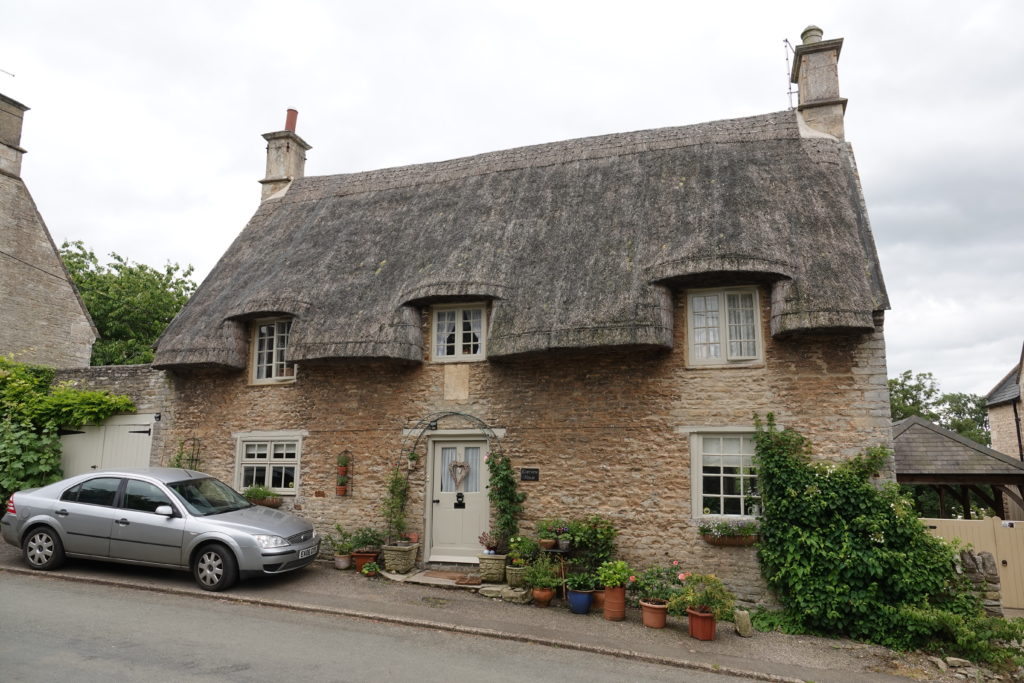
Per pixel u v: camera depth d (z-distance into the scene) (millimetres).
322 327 10820
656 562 9188
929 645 7512
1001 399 22250
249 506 9641
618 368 9852
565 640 7242
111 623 6945
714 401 9375
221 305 12086
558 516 9711
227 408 11984
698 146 12016
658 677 6324
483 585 9305
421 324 10945
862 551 7984
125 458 12586
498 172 13234
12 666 5523
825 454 8836
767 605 8641
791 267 8969
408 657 6418
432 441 10680
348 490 10883
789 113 12094
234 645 6453
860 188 10750
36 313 16406
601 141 12969
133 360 23406
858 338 9000
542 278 10266
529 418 10141
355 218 13406
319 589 8938
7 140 16141
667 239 9961
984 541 10234
